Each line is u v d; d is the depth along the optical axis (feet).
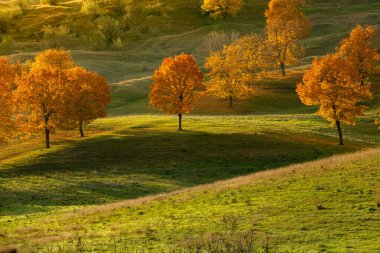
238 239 100.12
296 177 177.06
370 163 187.62
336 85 315.99
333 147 312.29
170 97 349.61
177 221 128.88
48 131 323.78
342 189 149.79
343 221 113.91
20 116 322.55
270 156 289.12
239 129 355.36
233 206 144.05
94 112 354.54
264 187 166.91
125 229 123.34
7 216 177.27
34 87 312.50
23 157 299.58
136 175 256.11
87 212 162.71
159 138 332.39
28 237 125.39
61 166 276.82
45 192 225.35
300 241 98.58
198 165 274.16
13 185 238.89
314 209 128.77
